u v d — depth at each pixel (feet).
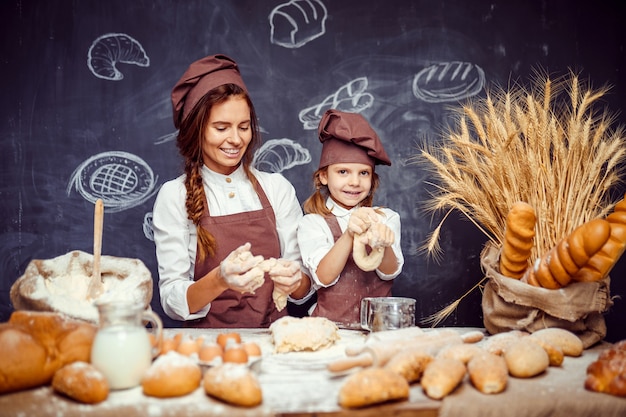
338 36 9.30
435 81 9.39
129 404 3.83
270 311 7.40
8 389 3.98
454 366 4.15
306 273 7.41
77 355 4.21
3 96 8.81
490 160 5.82
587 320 5.36
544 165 5.74
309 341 5.12
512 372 4.42
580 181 5.74
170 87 9.09
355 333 5.95
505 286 5.35
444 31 9.38
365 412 3.85
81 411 3.75
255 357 4.48
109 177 9.02
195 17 9.12
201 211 7.07
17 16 8.84
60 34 8.91
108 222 9.04
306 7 9.25
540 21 9.45
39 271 5.30
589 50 9.48
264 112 9.24
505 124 6.14
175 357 4.09
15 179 8.85
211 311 7.14
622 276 9.38
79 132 8.95
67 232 8.95
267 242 7.32
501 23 9.43
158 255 7.22
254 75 9.21
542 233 5.70
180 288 6.68
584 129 5.76
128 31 9.01
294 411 3.80
